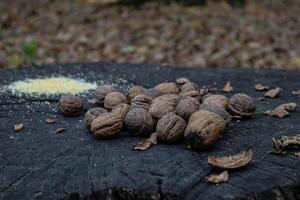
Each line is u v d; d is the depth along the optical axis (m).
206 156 0.61
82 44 2.09
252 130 0.71
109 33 2.21
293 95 0.92
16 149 0.67
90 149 0.65
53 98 0.90
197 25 2.28
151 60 1.87
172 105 0.74
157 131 0.66
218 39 2.09
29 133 0.73
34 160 0.63
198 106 0.71
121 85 1.00
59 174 0.59
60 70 1.13
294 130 0.70
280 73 1.11
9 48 2.06
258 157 0.61
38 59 1.92
